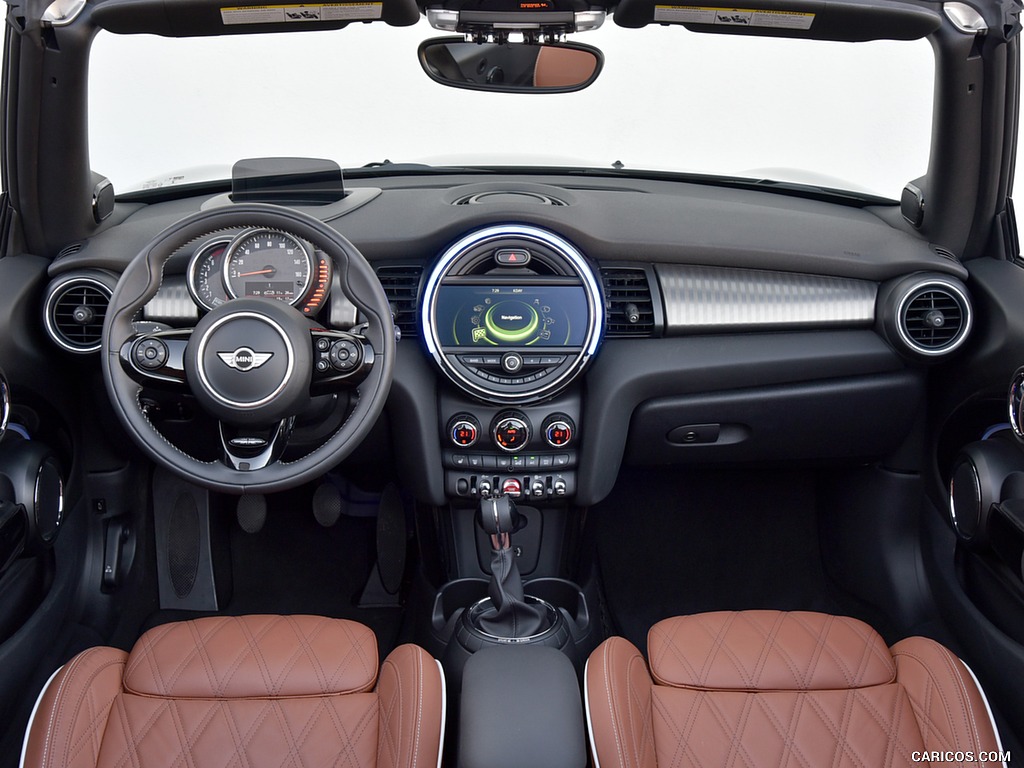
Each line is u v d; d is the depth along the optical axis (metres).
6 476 1.79
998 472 1.80
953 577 2.05
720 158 2.43
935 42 1.72
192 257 1.68
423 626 2.15
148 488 2.40
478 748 1.36
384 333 1.56
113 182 2.25
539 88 1.95
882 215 2.22
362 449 2.16
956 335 1.92
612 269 1.98
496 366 1.92
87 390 2.12
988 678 1.86
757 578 2.52
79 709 1.41
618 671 1.46
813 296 2.00
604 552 2.59
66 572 2.09
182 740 1.39
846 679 1.49
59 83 1.75
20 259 1.96
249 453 1.54
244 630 1.61
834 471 2.46
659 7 1.69
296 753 1.39
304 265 1.64
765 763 1.36
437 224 1.91
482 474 2.06
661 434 2.10
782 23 1.72
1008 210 1.94
